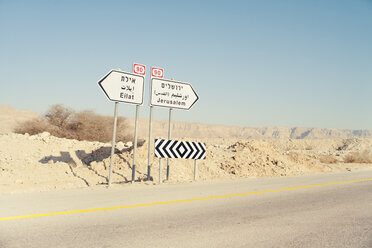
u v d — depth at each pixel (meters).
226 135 185.62
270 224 4.88
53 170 11.64
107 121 30.97
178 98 11.13
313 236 4.24
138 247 3.71
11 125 56.56
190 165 13.30
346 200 7.13
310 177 12.55
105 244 3.81
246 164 14.82
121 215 5.36
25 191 8.13
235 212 5.75
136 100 10.07
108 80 9.46
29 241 3.87
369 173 14.73
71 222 4.84
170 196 7.38
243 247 3.76
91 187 8.94
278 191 8.46
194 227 4.66
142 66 10.31
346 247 3.79
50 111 28.50
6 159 12.59
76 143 16.97
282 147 44.53
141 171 11.84
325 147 44.41
